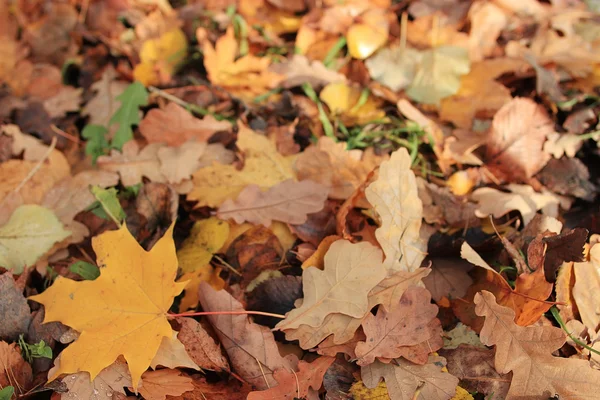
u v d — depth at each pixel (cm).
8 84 113
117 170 102
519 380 88
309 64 110
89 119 109
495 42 112
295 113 107
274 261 96
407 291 91
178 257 96
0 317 90
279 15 116
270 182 100
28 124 108
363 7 113
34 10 120
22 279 93
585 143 104
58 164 104
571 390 87
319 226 97
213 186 100
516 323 91
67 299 90
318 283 91
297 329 90
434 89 108
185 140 104
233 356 90
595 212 100
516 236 96
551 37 111
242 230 97
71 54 116
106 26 118
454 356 91
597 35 112
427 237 96
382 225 93
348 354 90
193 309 93
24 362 89
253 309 93
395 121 107
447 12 114
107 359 88
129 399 88
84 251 99
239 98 109
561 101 106
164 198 97
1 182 101
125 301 90
